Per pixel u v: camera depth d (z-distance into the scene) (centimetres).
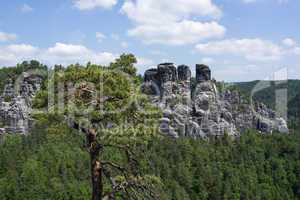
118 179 1967
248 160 15575
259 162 15600
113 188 1942
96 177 1923
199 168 13262
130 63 2059
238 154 15962
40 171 10881
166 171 11762
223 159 15325
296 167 15438
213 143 16938
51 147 11962
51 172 10962
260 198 13250
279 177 14950
